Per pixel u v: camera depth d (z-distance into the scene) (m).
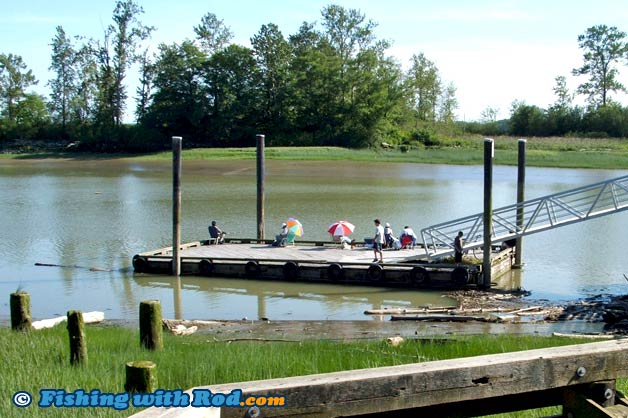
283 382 4.41
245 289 25.12
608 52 126.31
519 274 27.33
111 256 31.02
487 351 13.88
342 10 114.31
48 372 10.42
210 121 105.19
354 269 25.72
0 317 20.58
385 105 102.69
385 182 63.41
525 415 6.60
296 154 87.75
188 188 58.72
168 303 23.12
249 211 44.50
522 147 28.98
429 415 4.81
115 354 12.56
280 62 109.38
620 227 38.06
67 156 95.94
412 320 20.12
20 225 39.47
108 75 110.88
